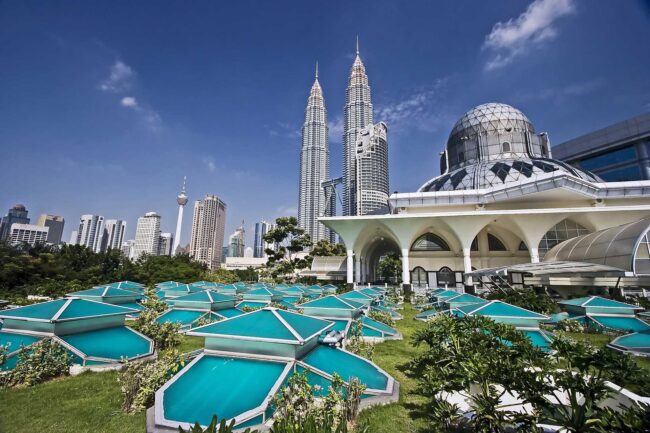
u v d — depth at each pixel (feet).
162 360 22.65
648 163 177.06
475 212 116.57
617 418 12.44
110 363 27.35
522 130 164.55
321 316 40.70
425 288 137.28
